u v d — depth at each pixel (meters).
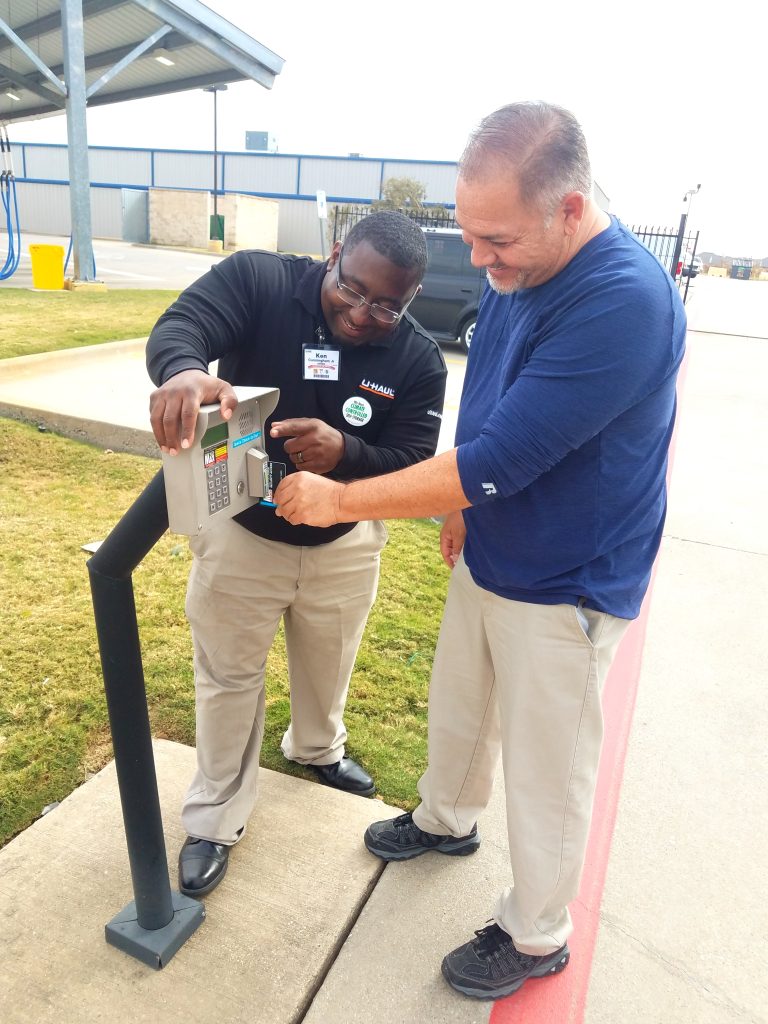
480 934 1.56
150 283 13.32
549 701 1.37
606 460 1.25
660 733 2.41
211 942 1.57
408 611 3.03
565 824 1.43
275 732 2.28
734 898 1.81
